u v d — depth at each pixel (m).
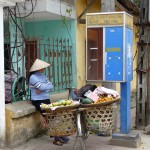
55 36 9.35
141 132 7.44
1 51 5.84
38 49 7.75
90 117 5.59
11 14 7.78
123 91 6.32
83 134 5.71
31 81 6.43
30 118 6.56
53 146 6.27
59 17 8.89
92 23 6.27
